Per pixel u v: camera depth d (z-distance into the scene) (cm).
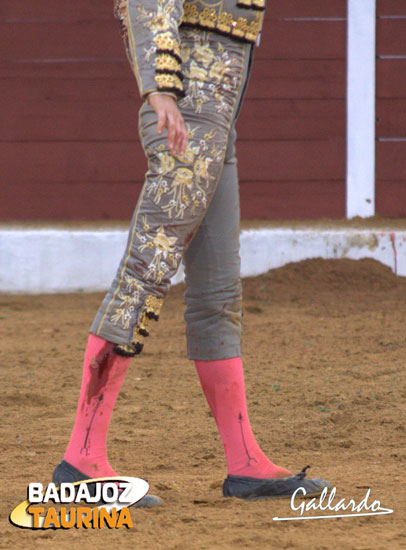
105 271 2469
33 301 2328
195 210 736
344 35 2611
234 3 736
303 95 2609
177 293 2339
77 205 2603
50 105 2583
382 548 639
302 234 2464
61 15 2575
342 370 1425
